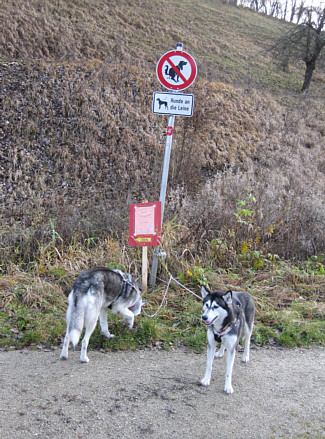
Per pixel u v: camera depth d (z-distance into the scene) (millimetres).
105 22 29906
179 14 38688
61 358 4855
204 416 3758
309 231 10102
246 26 42312
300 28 30734
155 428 3494
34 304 6289
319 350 5734
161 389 4227
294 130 21719
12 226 9438
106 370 4621
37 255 8188
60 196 12094
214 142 17547
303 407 4059
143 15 34188
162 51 28594
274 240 9875
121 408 3773
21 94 16641
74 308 4758
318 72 36000
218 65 30031
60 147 14711
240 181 12320
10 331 5496
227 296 4320
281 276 8242
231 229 9398
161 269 7590
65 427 3402
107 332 5621
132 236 7051
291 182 14055
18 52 21062
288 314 6664
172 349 5469
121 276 5664
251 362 5203
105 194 12914
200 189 13297
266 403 4102
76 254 8078
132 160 14766
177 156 15102
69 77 18531
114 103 17906
